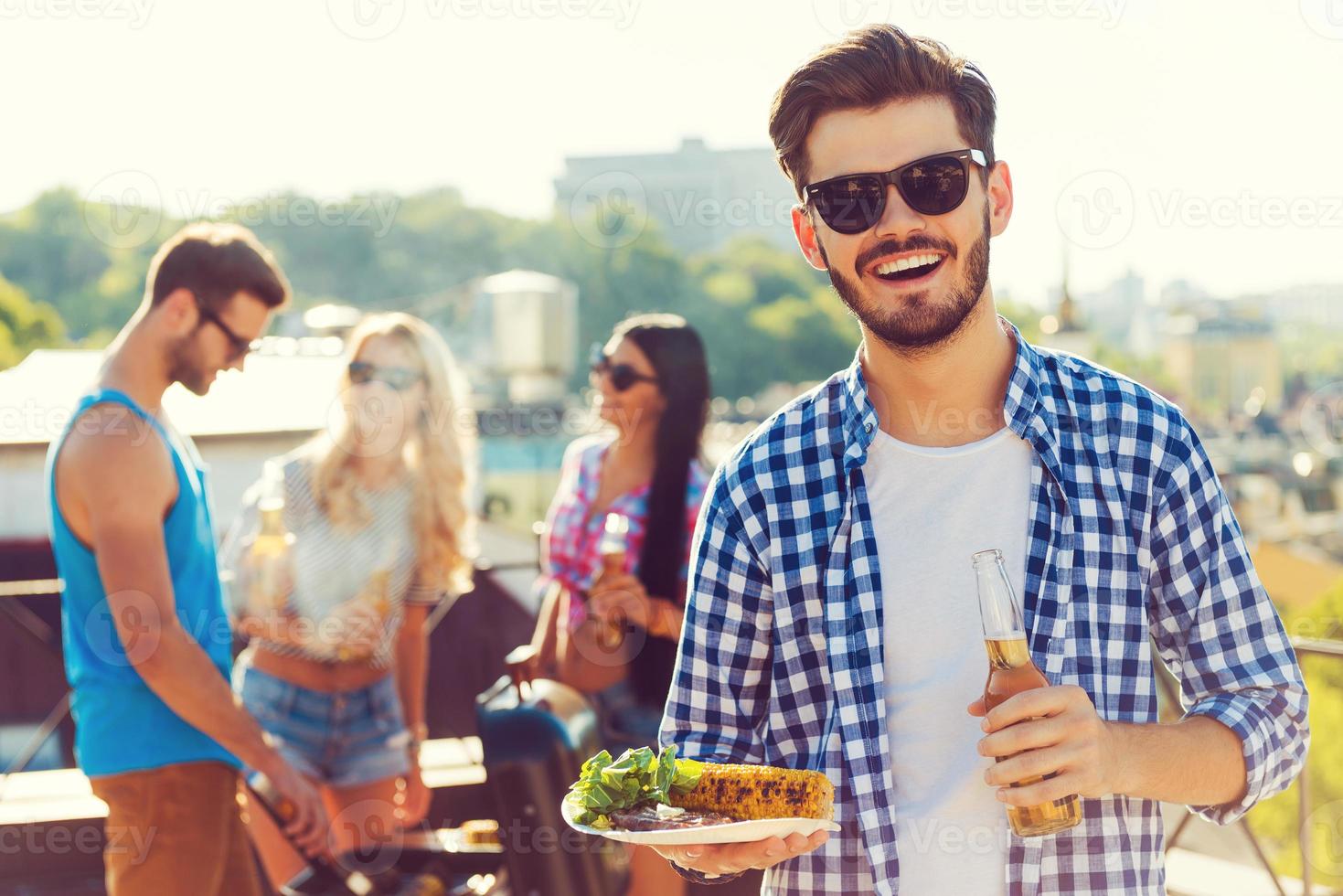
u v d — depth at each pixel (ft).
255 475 16.28
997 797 3.69
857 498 4.28
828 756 4.20
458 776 11.37
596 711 9.00
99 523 6.83
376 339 10.05
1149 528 4.11
